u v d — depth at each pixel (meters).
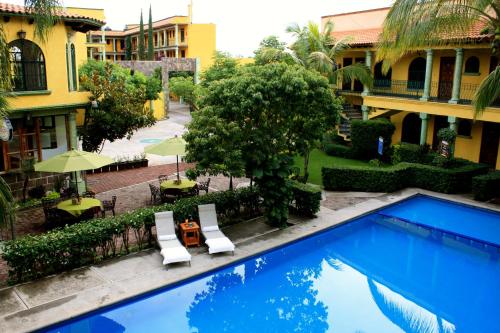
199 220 13.98
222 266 12.18
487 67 22.94
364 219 16.89
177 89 46.28
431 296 11.73
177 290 11.33
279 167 14.16
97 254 12.52
